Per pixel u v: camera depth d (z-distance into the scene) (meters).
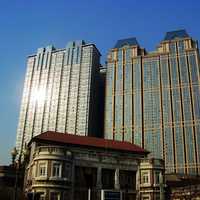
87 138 73.94
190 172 147.50
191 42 178.38
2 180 70.06
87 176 62.72
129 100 174.25
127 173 65.81
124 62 186.12
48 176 57.53
